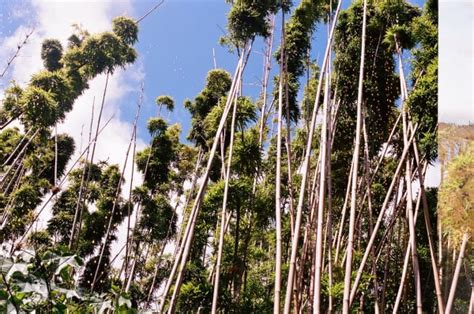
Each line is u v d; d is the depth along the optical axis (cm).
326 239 667
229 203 705
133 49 842
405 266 589
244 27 635
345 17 721
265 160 879
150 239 1131
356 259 683
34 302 147
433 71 536
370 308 715
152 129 1098
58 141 1087
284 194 817
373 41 696
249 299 762
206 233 865
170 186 1302
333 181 793
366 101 714
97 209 1122
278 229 493
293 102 738
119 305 158
